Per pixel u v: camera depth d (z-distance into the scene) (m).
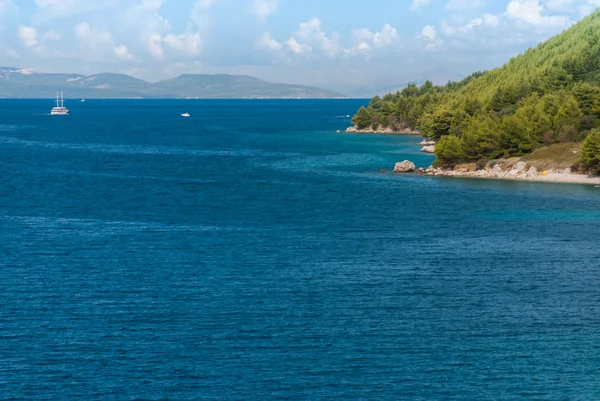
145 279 78.69
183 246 95.06
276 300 71.75
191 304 70.25
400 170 178.38
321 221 114.31
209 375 54.78
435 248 94.88
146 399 51.12
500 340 62.06
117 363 56.53
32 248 92.94
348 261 87.56
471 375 55.41
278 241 98.88
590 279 80.12
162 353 58.41
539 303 71.69
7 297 71.75
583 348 60.41
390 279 79.62
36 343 60.00
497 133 171.50
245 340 61.41
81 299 71.44
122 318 66.12
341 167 190.50
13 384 52.84
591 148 153.62
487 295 74.12
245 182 162.12
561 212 121.62
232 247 94.69
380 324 65.50
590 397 52.09
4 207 125.88
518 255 91.00
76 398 51.06
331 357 58.22
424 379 54.69
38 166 191.25
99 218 115.81
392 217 117.81
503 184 154.12
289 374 55.19
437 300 72.31
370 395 52.19
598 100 173.38
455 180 161.88
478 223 112.38
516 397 52.09
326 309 69.19
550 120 175.62
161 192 146.00
